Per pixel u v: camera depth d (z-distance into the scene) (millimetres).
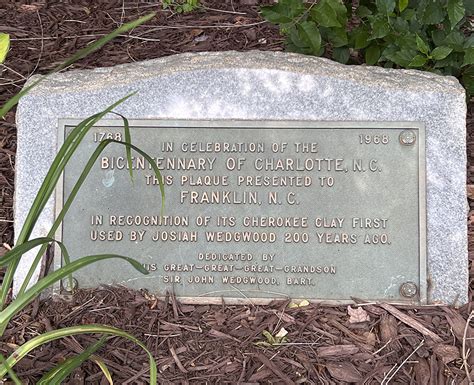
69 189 1324
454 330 1273
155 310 1295
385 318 1284
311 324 1281
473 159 1521
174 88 1340
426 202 1319
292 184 1321
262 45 1733
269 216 1316
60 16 1840
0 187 1504
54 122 1347
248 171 1324
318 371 1232
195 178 1324
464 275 1314
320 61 1368
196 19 1825
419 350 1252
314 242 1312
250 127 1332
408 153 1324
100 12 1854
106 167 1324
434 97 1333
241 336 1269
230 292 1309
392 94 1335
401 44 1479
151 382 1047
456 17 1435
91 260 1051
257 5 1854
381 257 1308
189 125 1332
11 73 1688
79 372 1227
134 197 1321
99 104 1344
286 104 1337
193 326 1279
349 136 1327
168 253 1314
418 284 1304
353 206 1315
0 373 1042
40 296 1311
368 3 1584
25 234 1062
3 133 1589
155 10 1854
